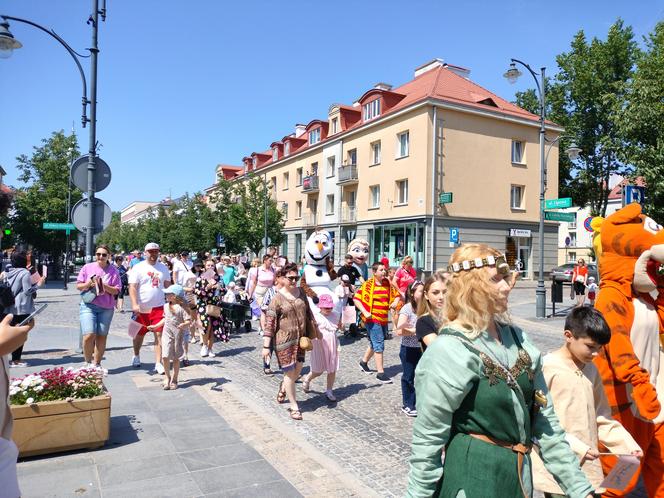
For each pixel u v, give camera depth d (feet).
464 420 6.23
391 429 17.31
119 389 21.47
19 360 26.14
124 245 247.70
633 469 7.50
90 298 22.63
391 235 99.86
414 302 18.97
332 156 119.14
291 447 14.93
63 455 14.02
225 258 52.60
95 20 29.84
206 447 14.80
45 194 101.45
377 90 103.76
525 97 126.82
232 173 204.23
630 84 52.21
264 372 25.63
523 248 101.81
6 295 7.98
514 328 6.84
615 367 11.21
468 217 93.81
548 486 8.90
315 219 129.08
